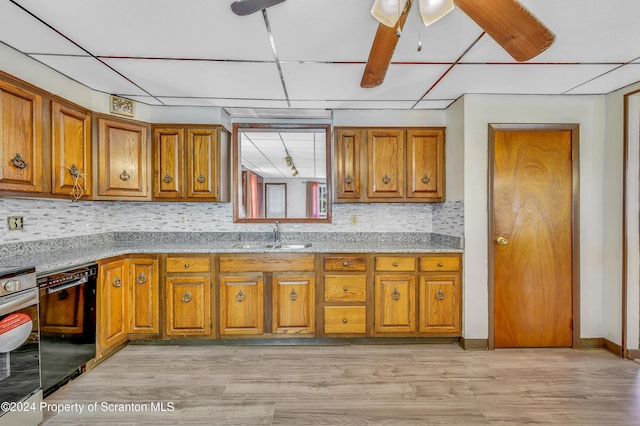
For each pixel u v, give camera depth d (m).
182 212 3.22
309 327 2.70
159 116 2.96
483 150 2.65
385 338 2.78
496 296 2.67
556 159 2.66
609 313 2.62
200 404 1.90
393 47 1.47
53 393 2.00
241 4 1.22
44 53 1.97
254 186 6.53
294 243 3.13
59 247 2.50
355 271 2.70
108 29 1.71
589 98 2.67
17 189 1.87
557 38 1.78
